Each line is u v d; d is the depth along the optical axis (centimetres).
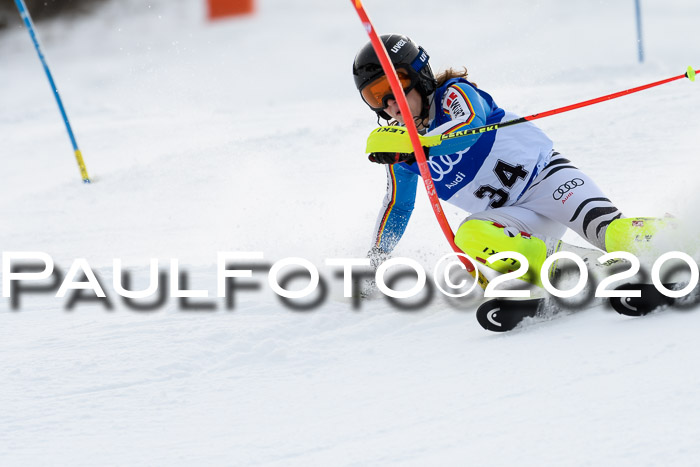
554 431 721
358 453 741
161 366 1067
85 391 995
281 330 1191
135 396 969
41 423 895
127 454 795
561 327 1034
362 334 1148
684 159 2386
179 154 3719
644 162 2422
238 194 2783
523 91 4569
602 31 9362
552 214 1210
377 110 1251
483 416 783
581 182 1200
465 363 956
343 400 893
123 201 2959
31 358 1134
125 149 4466
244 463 749
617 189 2027
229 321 1258
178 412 906
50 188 3447
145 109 6381
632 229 1103
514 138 1223
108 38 10962
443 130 1130
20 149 4875
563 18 10206
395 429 787
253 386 977
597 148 2766
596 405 761
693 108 3322
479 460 689
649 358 855
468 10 10988
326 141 3675
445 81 1242
